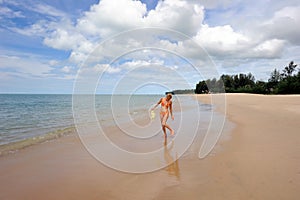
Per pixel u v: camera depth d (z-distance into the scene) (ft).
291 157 14.62
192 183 11.82
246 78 242.17
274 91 192.24
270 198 9.58
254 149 16.97
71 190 11.60
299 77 177.58
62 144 21.89
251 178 11.69
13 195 11.14
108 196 10.84
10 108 73.82
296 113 37.45
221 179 11.98
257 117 34.65
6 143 22.52
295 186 10.50
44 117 46.06
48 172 14.23
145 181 12.46
